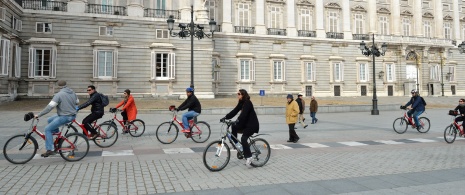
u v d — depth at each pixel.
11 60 26.31
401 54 49.81
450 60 54.62
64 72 29.47
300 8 46.44
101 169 7.42
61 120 7.93
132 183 6.34
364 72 48.69
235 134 7.78
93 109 9.95
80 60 29.94
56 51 29.25
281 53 44.16
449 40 54.19
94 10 30.94
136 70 31.50
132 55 31.42
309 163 8.27
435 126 17.08
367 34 49.66
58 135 8.04
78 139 8.35
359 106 27.84
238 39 41.94
